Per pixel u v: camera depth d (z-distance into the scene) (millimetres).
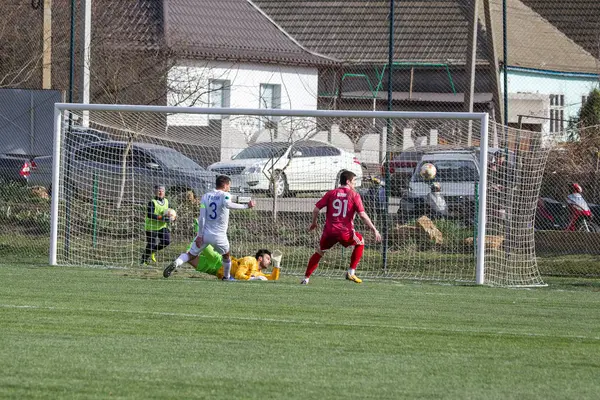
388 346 28922
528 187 56594
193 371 24219
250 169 69562
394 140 65125
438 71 121375
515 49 125125
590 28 135375
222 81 109062
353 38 126062
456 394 22625
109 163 64000
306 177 72312
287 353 27188
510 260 55656
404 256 61469
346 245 49000
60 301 37281
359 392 22484
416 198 64125
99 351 26531
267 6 131500
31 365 24344
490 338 31094
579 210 67875
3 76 86188
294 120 76625
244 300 39594
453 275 56000
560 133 72750
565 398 22547
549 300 43906
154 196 60625
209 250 49281
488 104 120375
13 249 62812
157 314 34344
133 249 60938
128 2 105938
